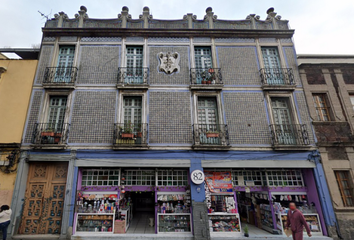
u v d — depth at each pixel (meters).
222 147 7.58
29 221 7.03
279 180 7.77
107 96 8.25
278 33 9.28
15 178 7.09
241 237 6.74
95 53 8.85
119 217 7.27
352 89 8.60
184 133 7.89
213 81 8.66
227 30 9.20
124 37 9.12
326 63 8.85
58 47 8.91
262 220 7.81
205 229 6.75
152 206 10.59
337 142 7.73
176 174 7.75
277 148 7.64
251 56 9.09
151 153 7.56
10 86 8.13
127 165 7.39
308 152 7.71
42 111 7.89
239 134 7.93
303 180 7.82
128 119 8.20
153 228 7.63
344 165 7.55
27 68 8.44
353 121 8.19
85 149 7.50
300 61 9.03
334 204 7.09
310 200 7.50
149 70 8.70
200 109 8.48
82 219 7.09
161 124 7.96
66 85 8.09
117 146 7.43
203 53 9.24
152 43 9.09
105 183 7.54
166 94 8.36
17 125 7.65
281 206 7.36
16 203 6.86
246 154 7.66
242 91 8.52
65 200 6.92
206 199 7.31
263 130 8.02
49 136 7.60
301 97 8.48
